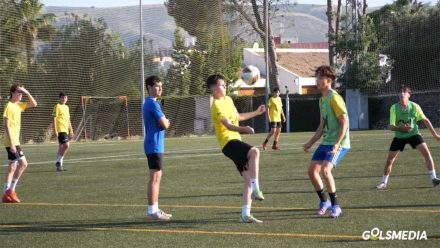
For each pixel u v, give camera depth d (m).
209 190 13.81
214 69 44.91
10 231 9.61
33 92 37.62
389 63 49.56
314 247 7.89
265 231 8.99
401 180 14.49
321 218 9.90
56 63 38.44
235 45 48.88
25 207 12.13
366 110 48.34
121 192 14.07
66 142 19.88
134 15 43.41
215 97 10.26
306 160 20.52
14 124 13.20
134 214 10.94
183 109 43.28
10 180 12.93
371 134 36.66
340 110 9.98
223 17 46.72
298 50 68.62
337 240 8.26
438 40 48.81
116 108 40.81
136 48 41.44
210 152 25.53
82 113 39.50
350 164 18.41
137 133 41.31
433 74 49.03
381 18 51.09
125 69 40.88
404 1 55.00
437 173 15.66
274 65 53.72
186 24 44.31
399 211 10.27
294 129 48.34
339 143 9.95
